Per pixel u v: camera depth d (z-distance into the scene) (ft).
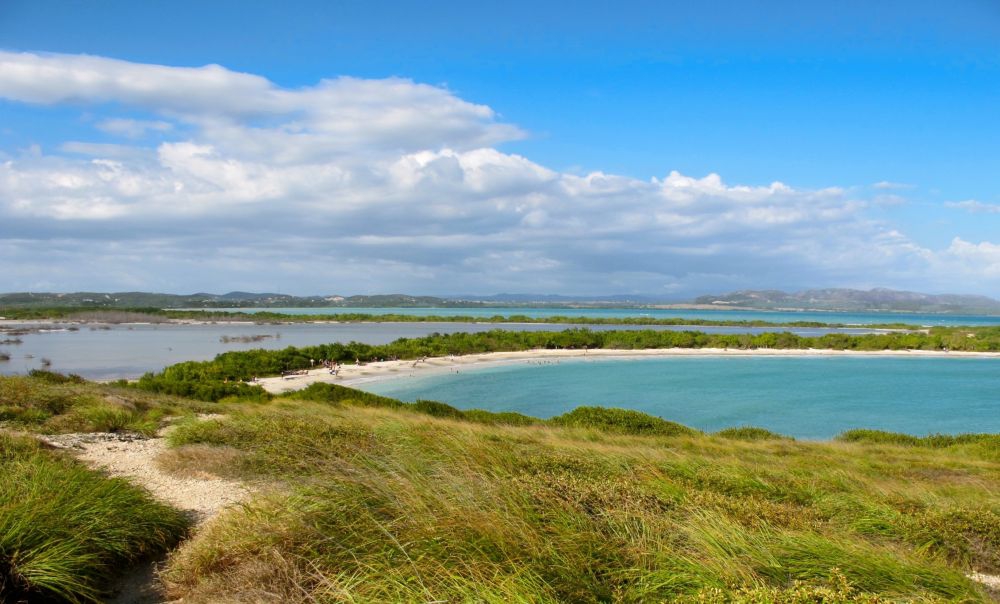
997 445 70.03
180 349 272.10
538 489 18.79
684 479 28.96
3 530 14.10
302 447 28.84
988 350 326.65
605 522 17.29
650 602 12.84
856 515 23.71
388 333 447.42
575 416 82.33
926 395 179.42
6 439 27.53
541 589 12.19
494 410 146.61
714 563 14.51
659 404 158.51
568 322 642.63
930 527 20.95
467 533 14.19
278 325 564.71
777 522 20.39
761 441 74.95
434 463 22.41
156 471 26.23
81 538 15.01
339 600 12.42
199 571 14.92
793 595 12.31
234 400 91.20
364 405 87.51
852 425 134.00
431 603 11.59
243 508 18.21
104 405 43.83
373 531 15.07
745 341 331.98
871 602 12.45
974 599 14.57
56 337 347.77
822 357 297.33
